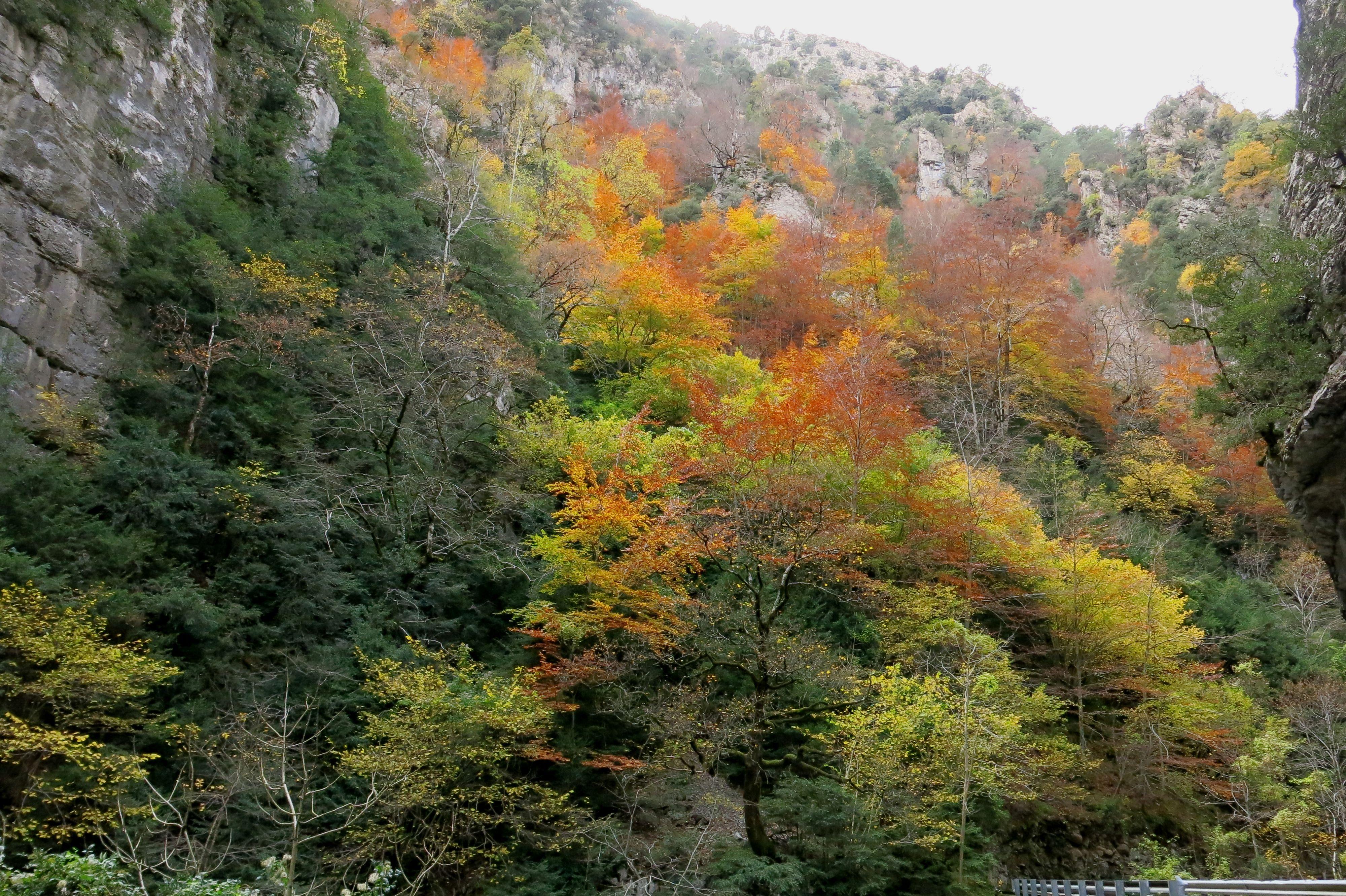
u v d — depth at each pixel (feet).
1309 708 59.06
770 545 46.75
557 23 217.15
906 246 131.13
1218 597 76.89
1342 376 37.14
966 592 57.00
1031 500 76.48
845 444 57.41
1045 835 50.93
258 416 55.06
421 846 39.19
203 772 37.55
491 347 62.95
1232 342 44.96
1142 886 32.22
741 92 233.55
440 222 86.48
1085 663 59.06
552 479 62.80
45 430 45.96
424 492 54.39
